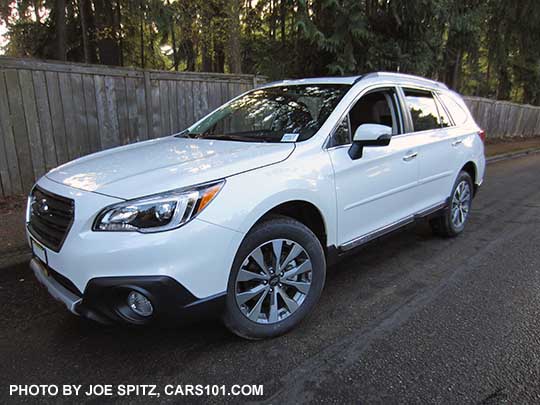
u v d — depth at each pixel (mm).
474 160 4840
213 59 11945
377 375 2336
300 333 2779
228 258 2346
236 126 3604
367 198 3291
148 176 2371
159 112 6387
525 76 21766
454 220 4707
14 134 5203
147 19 7320
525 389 2221
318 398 2156
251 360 2480
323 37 7680
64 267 2254
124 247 2102
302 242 2754
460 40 11469
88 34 9352
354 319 2961
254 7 9305
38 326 2865
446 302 3213
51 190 2498
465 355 2520
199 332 2779
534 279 3637
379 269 3889
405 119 3828
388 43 8438
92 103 5727
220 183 2354
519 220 5566
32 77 5199
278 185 2576
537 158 12609
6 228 4504
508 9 13352
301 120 3238
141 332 2783
